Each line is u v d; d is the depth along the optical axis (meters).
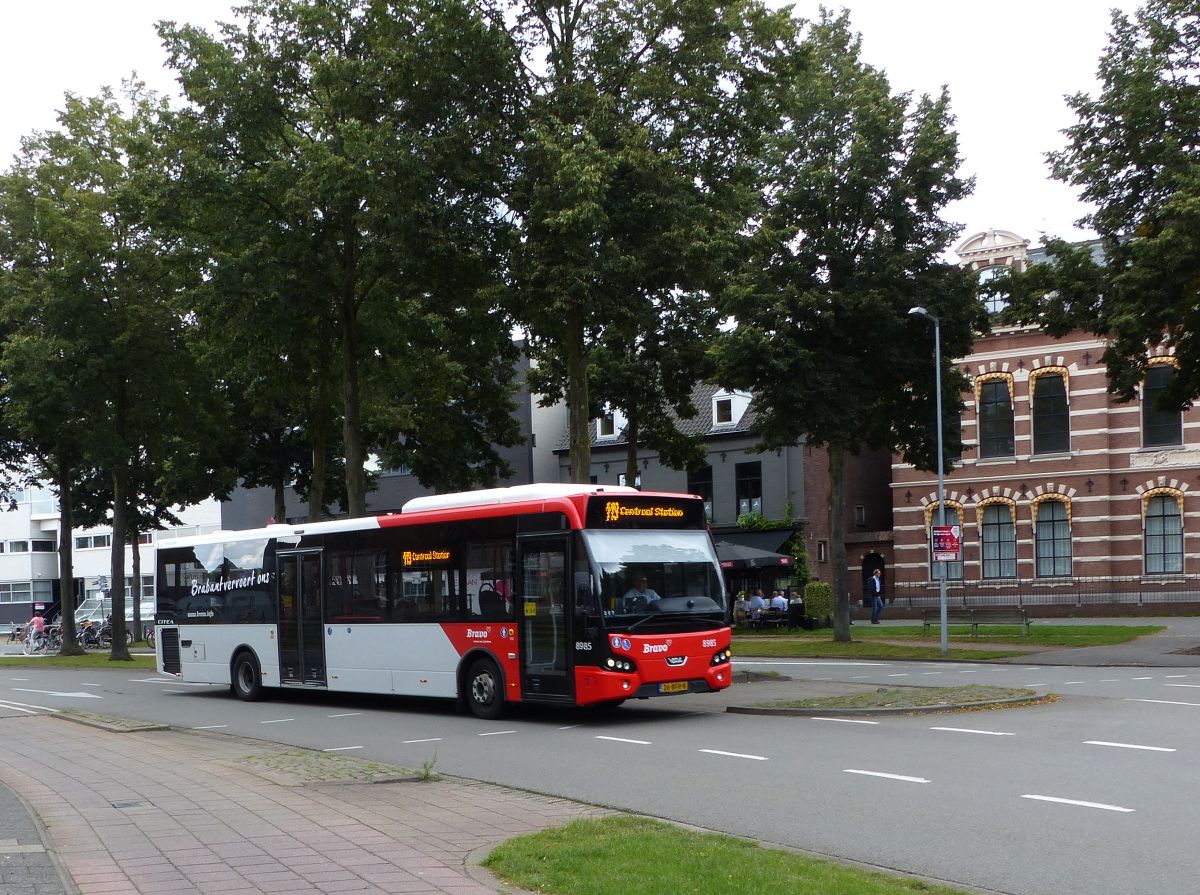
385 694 20.53
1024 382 46.72
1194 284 24.56
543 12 23.27
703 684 16.56
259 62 27.09
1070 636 31.33
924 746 13.03
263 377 31.48
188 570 24.09
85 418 36.31
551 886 6.89
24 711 20.19
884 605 48.94
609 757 13.12
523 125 23.02
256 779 11.55
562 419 57.06
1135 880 7.32
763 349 28.61
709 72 23.38
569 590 16.27
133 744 15.19
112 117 36.81
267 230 26.56
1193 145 26.05
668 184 22.16
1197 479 43.34
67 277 34.50
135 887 7.02
